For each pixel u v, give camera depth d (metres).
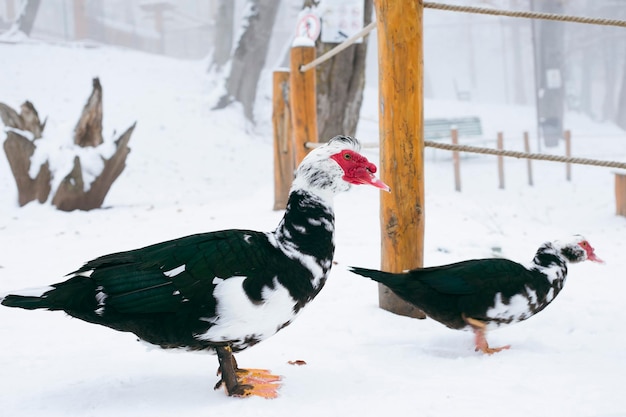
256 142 20.59
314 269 3.66
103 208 11.66
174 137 18.80
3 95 19.08
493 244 8.14
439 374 3.99
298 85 9.34
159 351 4.55
